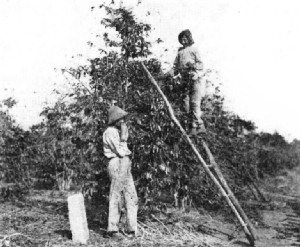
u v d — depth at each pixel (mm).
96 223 8602
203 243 7371
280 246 7707
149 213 8648
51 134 11633
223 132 13922
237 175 15539
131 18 8445
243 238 8258
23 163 12883
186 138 7949
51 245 6676
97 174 8570
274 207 13914
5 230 7656
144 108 8430
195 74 8555
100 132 8500
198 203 11430
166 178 8414
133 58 8688
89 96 8406
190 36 8938
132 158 8258
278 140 39219
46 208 10461
